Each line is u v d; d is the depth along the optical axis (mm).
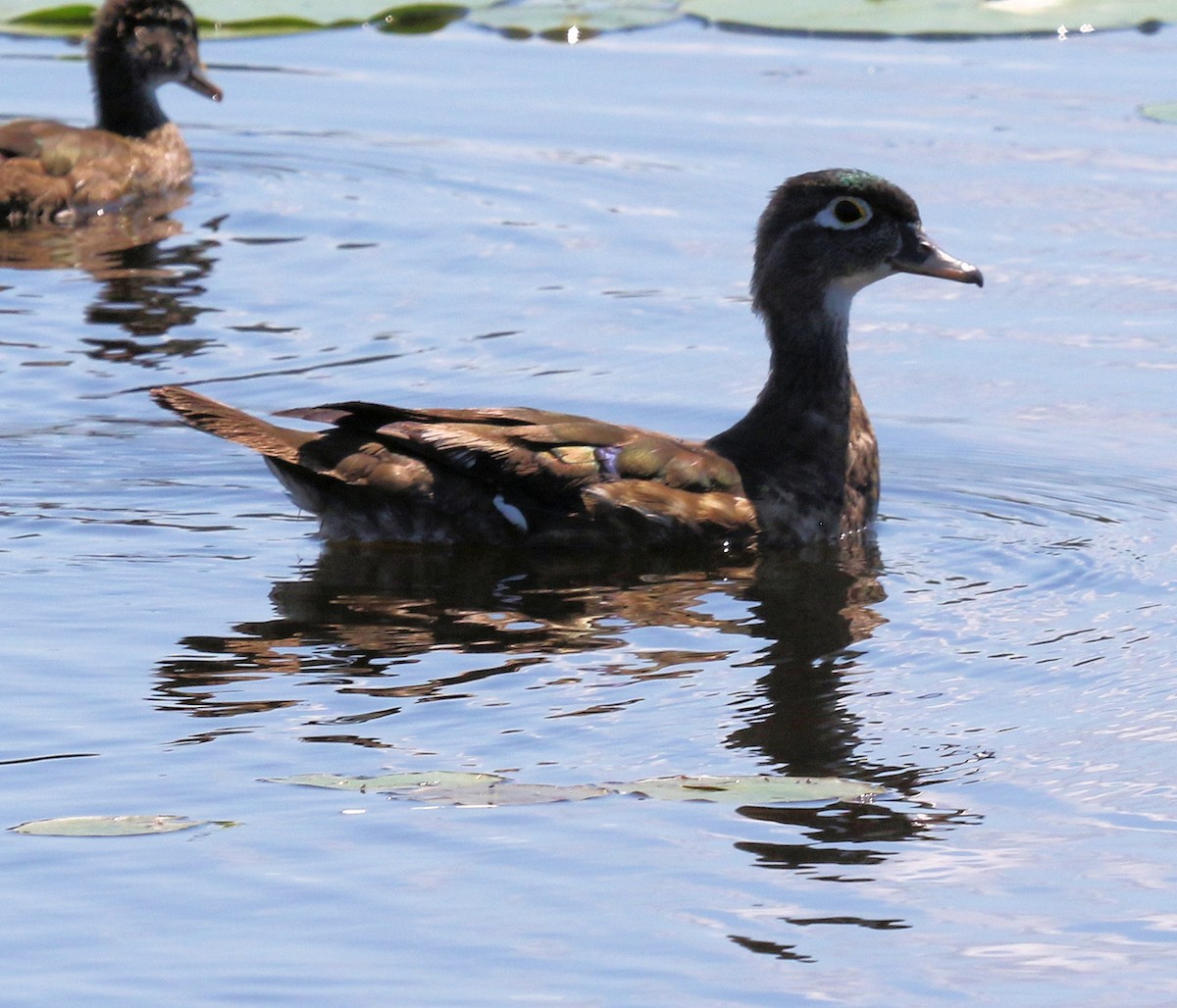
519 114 26438
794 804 10484
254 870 9742
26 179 23109
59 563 14094
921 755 11164
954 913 9500
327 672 12195
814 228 15406
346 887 9609
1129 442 17156
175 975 8891
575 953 9117
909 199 15609
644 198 23422
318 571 14070
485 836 10086
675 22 31047
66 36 30656
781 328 15492
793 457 15211
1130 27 30250
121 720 11438
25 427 17094
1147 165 23984
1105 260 21438
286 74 28484
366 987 8844
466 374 18625
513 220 22938
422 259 21812
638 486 14617
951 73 27875
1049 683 12203
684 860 9906
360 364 18875
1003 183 23391
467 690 11930
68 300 20469
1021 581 14086
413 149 25344
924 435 17391
